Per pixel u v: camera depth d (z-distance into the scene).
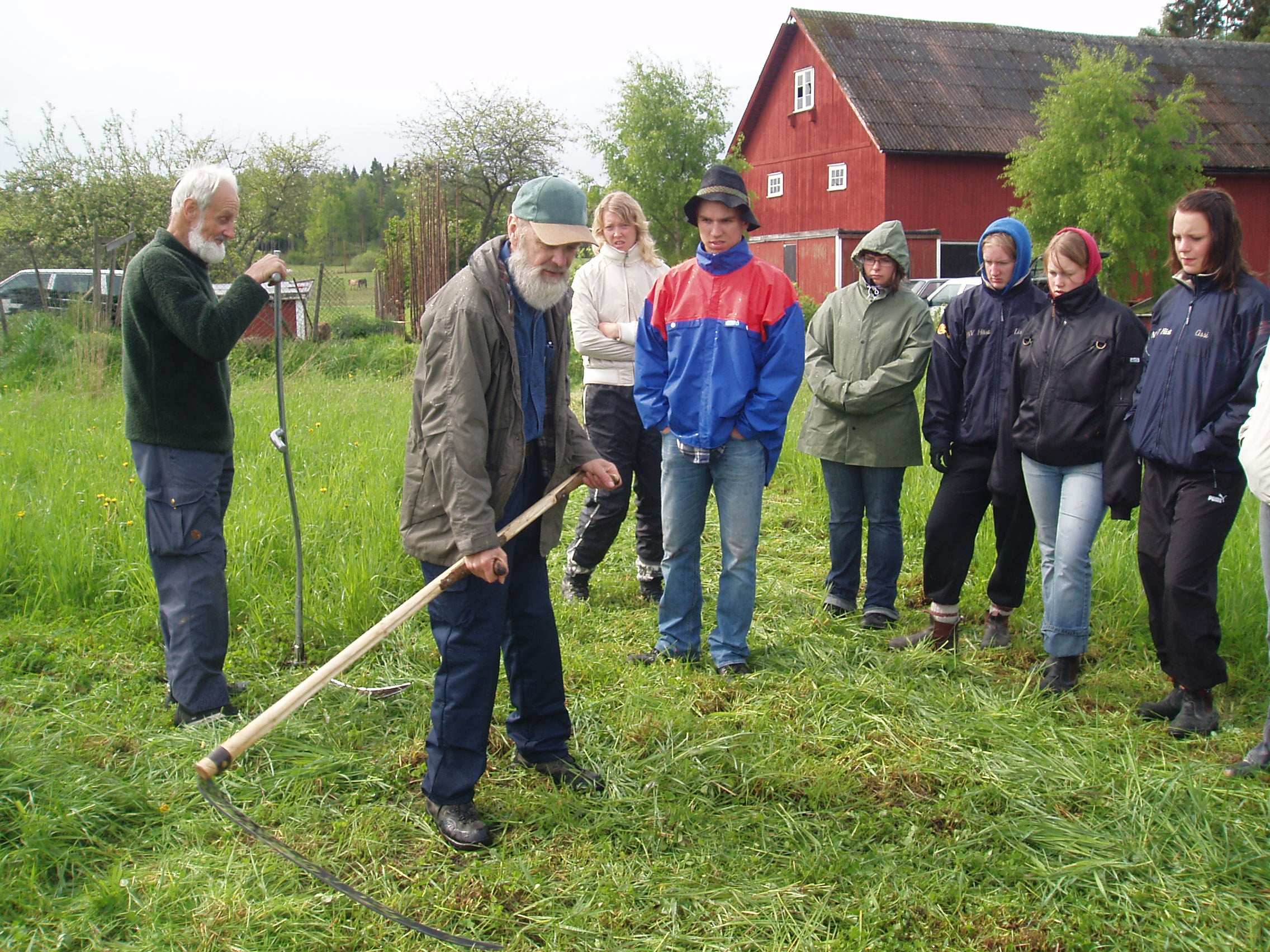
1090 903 2.86
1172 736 3.79
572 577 5.23
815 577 5.62
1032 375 4.17
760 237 31.34
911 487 6.70
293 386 11.51
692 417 4.18
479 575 2.93
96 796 3.13
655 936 2.71
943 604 4.57
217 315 3.53
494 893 2.85
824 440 4.90
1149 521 3.87
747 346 4.14
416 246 19.73
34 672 4.14
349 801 3.25
